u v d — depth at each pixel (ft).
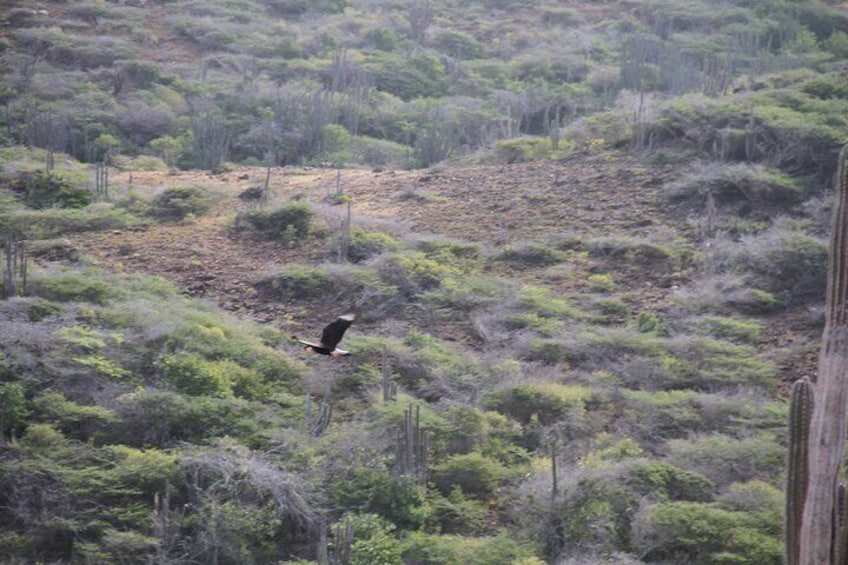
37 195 354.33
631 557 190.29
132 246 319.06
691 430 231.30
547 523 201.87
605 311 282.77
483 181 367.66
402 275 295.07
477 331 274.98
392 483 207.82
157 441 221.66
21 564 189.16
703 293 284.61
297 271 295.48
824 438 132.57
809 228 305.94
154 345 251.19
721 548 189.47
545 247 311.47
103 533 193.77
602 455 219.20
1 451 207.62
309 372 250.57
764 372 250.37
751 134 347.77
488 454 227.40
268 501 204.54
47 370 234.99
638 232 319.27
